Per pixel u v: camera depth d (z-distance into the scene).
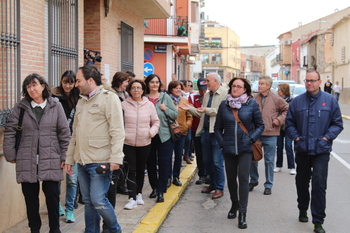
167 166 7.06
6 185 5.62
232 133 6.03
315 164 5.77
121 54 11.46
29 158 4.89
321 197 5.72
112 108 4.75
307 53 55.28
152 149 7.17
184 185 8.38
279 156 9.84
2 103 5.60
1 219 5.50
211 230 5.95
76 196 6.64
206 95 7.62
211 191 8.08
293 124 6.02
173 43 22.34
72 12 7.80
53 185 5.01
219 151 7.52
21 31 6.17
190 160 10.78
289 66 72.88
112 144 4.73
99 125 4.76
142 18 13.84
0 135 5.50
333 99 5.81
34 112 4.96
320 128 5.75
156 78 7.11
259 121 6.09
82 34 8.27
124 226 5.84
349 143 14.73
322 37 47.34
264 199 7.55
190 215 6.65
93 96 4.77
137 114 6.50
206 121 7.59
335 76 41.88
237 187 6.40
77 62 7.95
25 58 6.30
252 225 6.14
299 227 6.05
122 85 7.05
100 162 4.75
